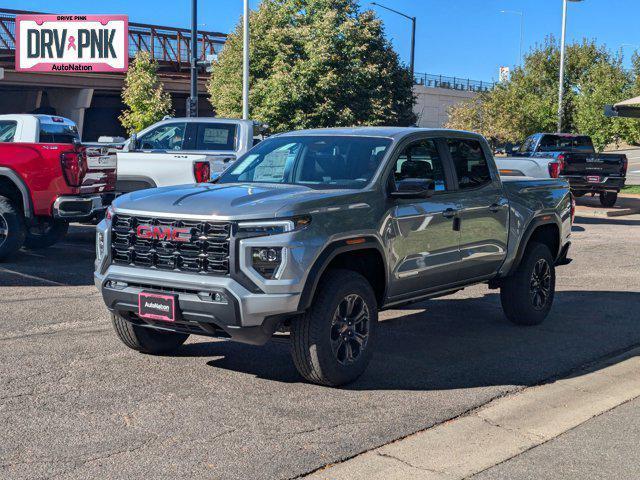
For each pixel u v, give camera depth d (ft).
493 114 132.57
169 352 22.21
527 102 127.54
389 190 20.86
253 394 18.72
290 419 17.06
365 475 14.32
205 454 15.02
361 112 108.06
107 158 38.14
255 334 18.19
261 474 14.17
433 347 23.75
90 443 15.46
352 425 16.80
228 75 119.75
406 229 21.07
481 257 24.11
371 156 21.40
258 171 22.59
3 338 23.18
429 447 15.76
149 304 18.62
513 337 25.22
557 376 20.99
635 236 54.70
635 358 22.99
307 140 22.82
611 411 18.29
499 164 57.26
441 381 20.20
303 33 103.14
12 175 35.17
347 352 19.38
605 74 114.83
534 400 18.93
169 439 15.75
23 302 28.09
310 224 18.38
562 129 126.62
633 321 27.86
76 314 26.45
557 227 27.94
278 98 101.60
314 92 103.04
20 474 13.97
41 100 178.91
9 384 18.95
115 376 19.83
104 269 19.75
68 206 35.58
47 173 35.17
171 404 17.85
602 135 114.01
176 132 46.75
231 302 17.70
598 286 34.83
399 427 16.75
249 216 17.90
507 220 25.20
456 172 23.61
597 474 14.66
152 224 18.79
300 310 18.13
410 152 22.11
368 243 19.72
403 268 21.12
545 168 54.90
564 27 114.21
